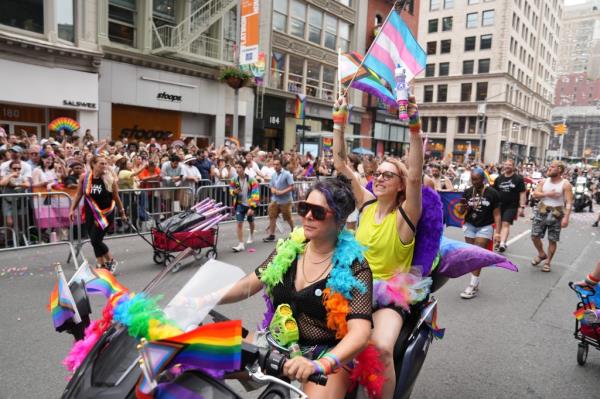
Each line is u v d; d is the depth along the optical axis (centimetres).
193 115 2092
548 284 694
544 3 6894
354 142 3134
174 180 1007
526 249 980
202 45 1997
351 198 213
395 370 248
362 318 197
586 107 11369
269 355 180
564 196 760
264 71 2236
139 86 1800
